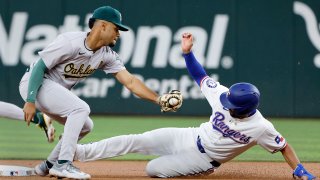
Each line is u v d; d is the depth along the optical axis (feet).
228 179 84.64
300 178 79.51
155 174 84.48
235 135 78.74
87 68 82.17
